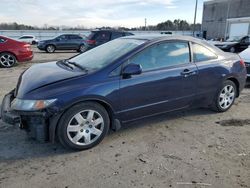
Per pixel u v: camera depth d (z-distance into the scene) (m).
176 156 3.57
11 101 3.68
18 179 3.04
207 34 52.84
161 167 3.30
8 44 11.05
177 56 4.38
